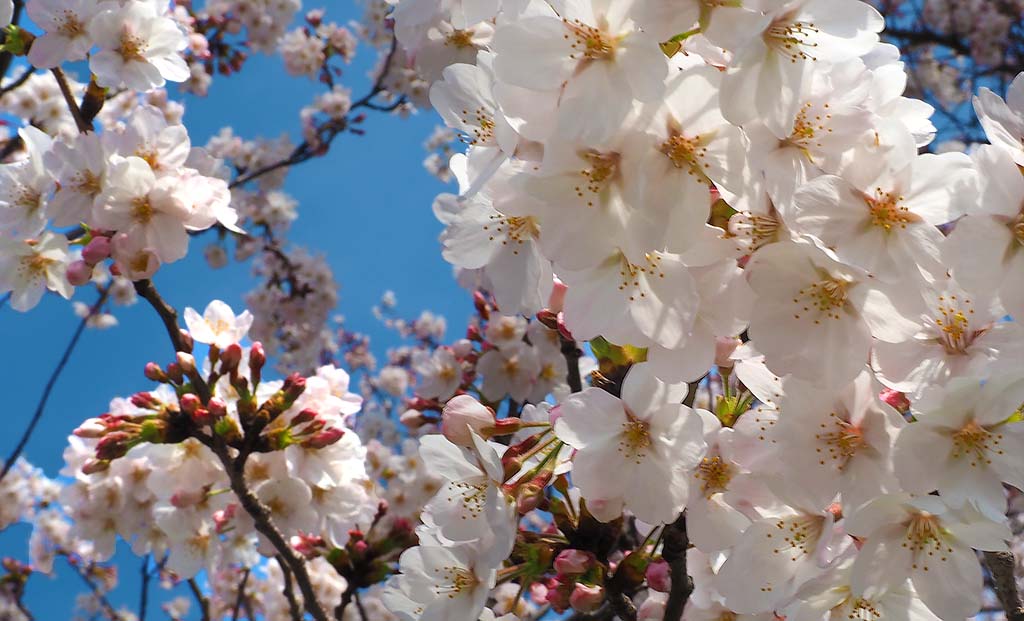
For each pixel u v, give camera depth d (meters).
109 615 1.31
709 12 0.32
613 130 0.31
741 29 0.32
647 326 0.33
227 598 0.94
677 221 0.32
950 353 0.34
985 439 0.33
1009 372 0.33
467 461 0.38
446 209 0.39
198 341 0.54
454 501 0.38
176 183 0.49
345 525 0.58
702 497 0.37
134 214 0.49
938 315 0.33
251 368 0.52
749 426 0.35
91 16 0.53
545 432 0.39
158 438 0.50
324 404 0.53
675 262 0.33
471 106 0.35
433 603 0.39
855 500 0.34
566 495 0.41
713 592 0.39
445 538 0.38
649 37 0.31
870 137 0.32
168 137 0.51
